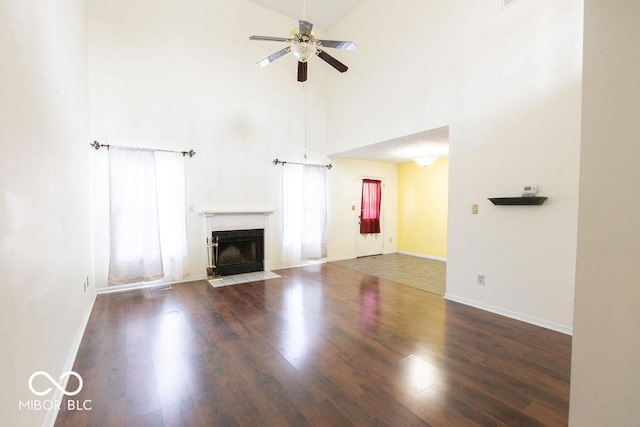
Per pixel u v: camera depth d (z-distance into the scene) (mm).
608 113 1199
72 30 2986
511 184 3285
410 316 3377
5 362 1224
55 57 2264
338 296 4117
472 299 3715
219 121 5113
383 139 4977
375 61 5109
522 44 3148
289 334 2910
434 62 4086
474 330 2996
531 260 3158
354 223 7051
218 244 5152
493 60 3404
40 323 1679
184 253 4781
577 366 1306
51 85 2119
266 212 5488
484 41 3488
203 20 4941
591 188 1248
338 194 6738
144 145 4453
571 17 2807
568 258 2893
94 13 4098
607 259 1211
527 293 3197
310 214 6160
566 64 2848
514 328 3041
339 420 1755
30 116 1646
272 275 5297
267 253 5641
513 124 3248
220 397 1966
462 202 3779
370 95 5234
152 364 2369
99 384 2107
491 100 3439
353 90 5637
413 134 4465
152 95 4516
